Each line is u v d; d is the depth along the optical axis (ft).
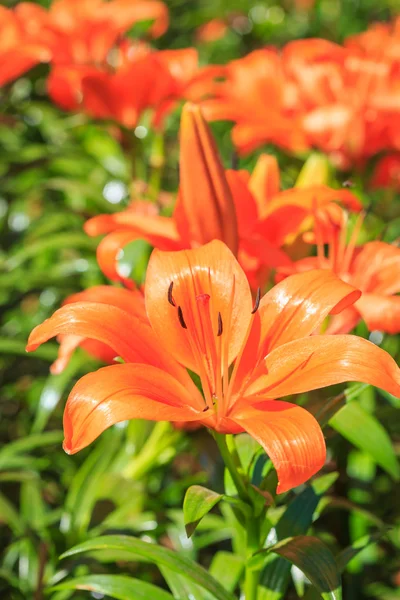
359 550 1.95
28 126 3.67
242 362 1.87
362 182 2.83
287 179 3.14
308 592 2.00
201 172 1.99
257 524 1.90
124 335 1.85
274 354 1.84
